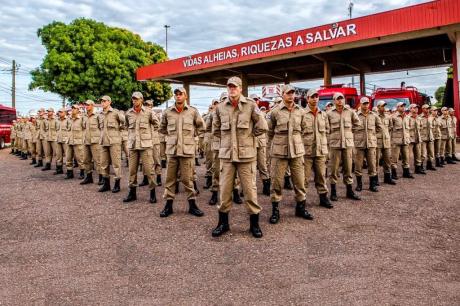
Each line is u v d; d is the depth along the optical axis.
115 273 3.53
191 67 20.91
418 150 9.68
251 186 4.57
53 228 5.04
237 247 4.18
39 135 12.13
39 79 23.34
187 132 5.52
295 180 5.36
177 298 3.01
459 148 13.32
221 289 3.16
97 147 8.46
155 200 6.48
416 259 3.77
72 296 3.08
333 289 3.13
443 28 12.77
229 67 19.94
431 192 7.16
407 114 9.79
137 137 6.36
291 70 24.25
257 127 4.51
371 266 3.59
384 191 7.31
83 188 8.01
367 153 7.34
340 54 19.16
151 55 27.39
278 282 3.28
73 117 9.55
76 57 22.73
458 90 13.59
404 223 5.06
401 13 13.32
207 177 7.86
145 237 4.58
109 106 7.50
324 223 5.09
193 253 4.01
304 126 5.65
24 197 7.14
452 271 3.47
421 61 21.97
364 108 7.35
